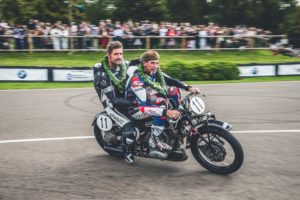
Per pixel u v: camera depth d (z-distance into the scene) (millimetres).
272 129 8281
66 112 10117
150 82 5539
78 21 47188
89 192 4922
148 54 5527
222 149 5387
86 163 6051
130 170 5730
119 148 6203
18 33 21766
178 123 5492
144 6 42969
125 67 6004
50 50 22188
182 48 23906
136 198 4738
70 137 7621
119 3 43844
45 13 45250
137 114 5730
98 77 5938
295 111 10312
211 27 24656
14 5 44125
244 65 19016
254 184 5168
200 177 5430
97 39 22531
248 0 46500
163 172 5641
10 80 16625
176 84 5922
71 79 16875
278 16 46906
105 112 6105
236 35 24781
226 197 4762
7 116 9617
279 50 25531
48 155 6457
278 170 5707
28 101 11797
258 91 14117
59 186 5121
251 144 7109
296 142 7254
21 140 7387
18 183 5230
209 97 12656
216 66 17891
